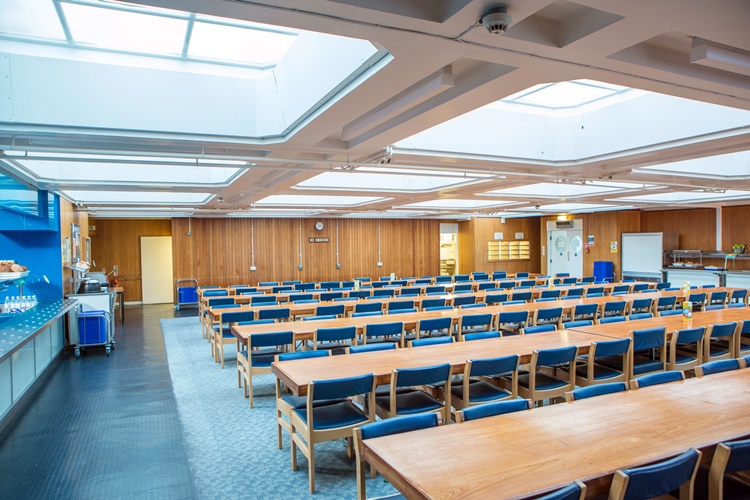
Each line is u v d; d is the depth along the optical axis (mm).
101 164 7484
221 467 3564
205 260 14320
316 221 15828
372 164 6090
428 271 17719
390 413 3309
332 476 3391
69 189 7449
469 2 2160
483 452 2068
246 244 14836
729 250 14062
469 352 4027
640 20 2336
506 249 18359
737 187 9781
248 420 4547
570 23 2625
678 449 2072
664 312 6363
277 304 7707
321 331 4938
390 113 4023
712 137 5195
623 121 6055
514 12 2250
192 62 4668
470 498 1680
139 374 6336
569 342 4387
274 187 8445
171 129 4551
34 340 5617
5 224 7055
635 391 2918
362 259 16547
